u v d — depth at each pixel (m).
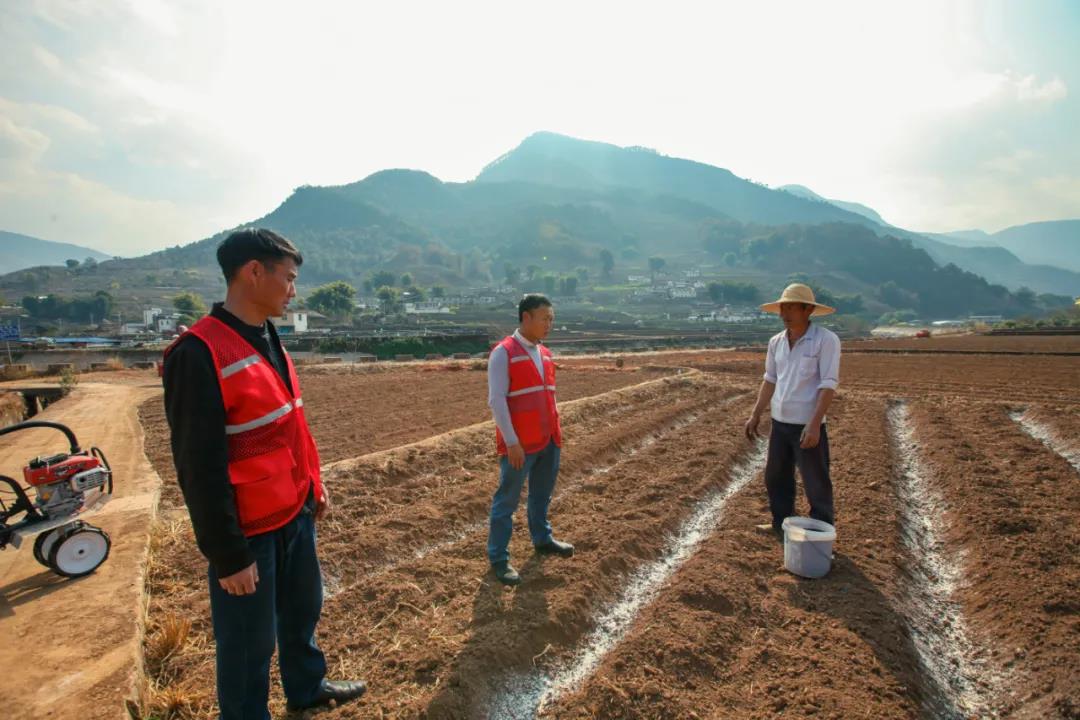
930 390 15.26
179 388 2.00
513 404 4.24
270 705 2.90
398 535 5.07
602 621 3.99
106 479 4.04
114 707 2.54
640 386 14.59
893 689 3.13
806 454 4.99
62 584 3.69
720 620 3.76
